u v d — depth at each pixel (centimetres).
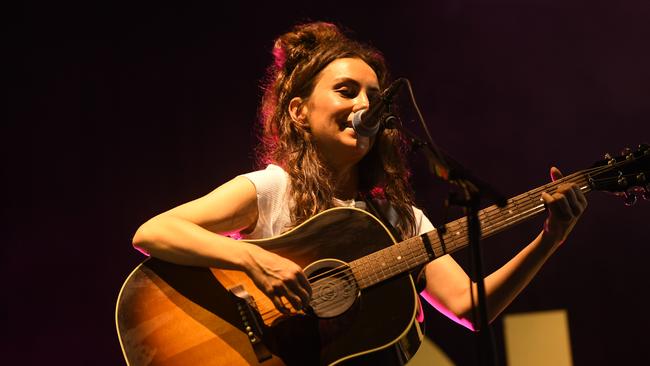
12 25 741
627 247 741
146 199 752
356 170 394
